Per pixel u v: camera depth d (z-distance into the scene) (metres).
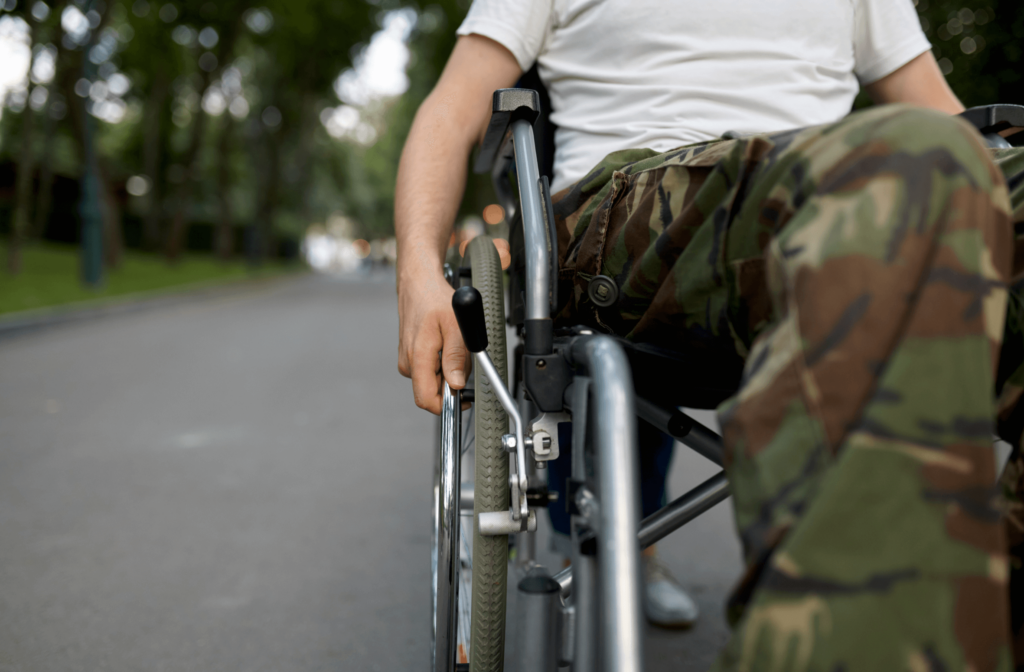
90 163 13.11
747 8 1.20
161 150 27.88
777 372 0.61
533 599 0.78
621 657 0.64
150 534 2.47
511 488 0.89
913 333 0.58
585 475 0.77
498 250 1.36
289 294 18.47
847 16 1.28
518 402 1.22
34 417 4.18
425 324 1.07
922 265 0.59
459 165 1.32
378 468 3.26
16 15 12.34
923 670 0.54
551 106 1.40
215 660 1.69
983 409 0.57
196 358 6.60
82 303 10.86
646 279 0.93
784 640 0.55
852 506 0.55
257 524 2.56
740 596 0.61
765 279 0.77
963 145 0.62
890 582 0.55
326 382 5.39
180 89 24.00
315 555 2.30
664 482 1.66
